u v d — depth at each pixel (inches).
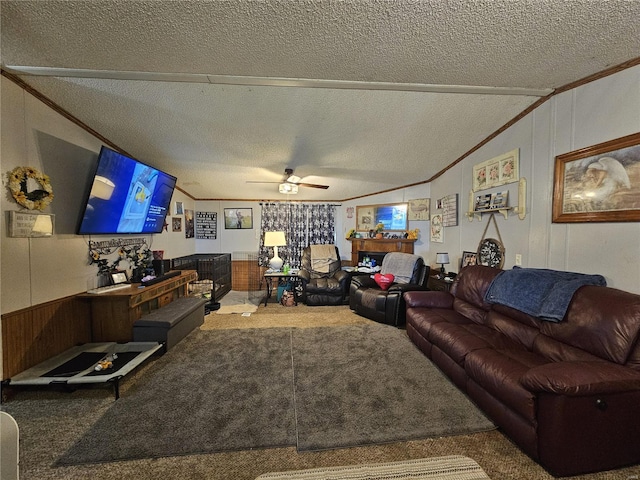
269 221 240.4
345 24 57.7
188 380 90.2
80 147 109.4
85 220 104.7
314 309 176.9
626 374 54.2
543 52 68.1
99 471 56.4
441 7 52.8
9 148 82.4
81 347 103.2
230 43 64.4
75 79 83.4
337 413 73.9
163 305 140.5
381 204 217.8
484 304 106.0
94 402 78.7
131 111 101.8
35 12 54.1
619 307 62.7
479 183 133.6
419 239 196.5
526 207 106.0
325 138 124.8
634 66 70.4
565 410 52.7
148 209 140.2
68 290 103.8
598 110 79.0
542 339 77.6
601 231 78.6
